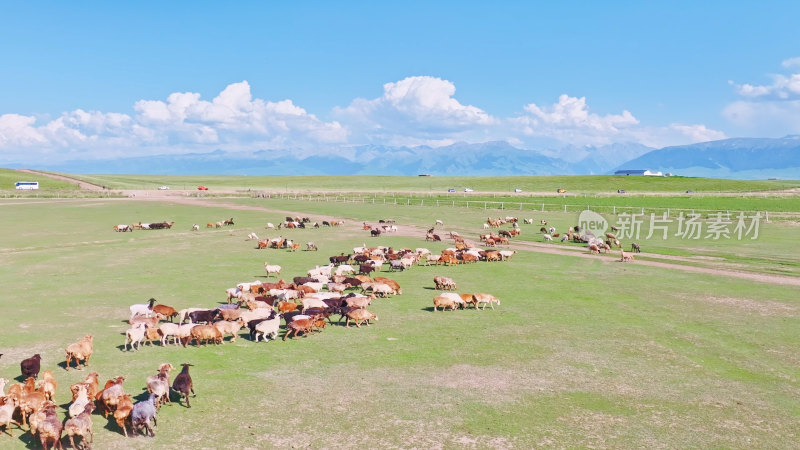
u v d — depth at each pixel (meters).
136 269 33.25
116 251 40.72
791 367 16.86
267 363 16.98
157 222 60.97
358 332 20.39
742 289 27.95
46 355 17.53
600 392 14.92
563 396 14.63
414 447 11.90
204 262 36.16
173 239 48.16
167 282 29.27
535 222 63.84
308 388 15.02
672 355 17.91
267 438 12.27
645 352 18.19
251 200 101.81
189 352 18.03
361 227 58.84
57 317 22.05
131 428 12.92
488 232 55.06
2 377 15.56
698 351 18.31
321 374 16.06
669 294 26.84
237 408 13.78
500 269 34.06
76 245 43.66
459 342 19.12
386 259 36.34
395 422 13.05
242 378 15.72
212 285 28.55
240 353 17.95
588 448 11.91
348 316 21.16
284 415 13.40
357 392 14.77
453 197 111.12
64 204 89.81
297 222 59.53
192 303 24.44
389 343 19.03
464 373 16.22
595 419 13.31
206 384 15.27
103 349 18.17
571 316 22.69
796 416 13.53
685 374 16.27
